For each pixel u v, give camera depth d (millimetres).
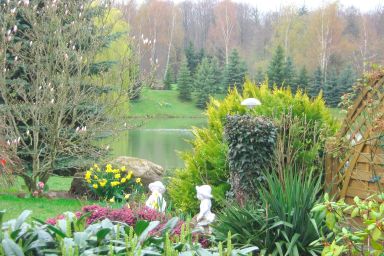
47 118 12945
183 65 53719
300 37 57000
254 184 7840
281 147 7547
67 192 13109
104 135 14906
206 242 5648
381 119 6746
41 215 9945
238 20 62969
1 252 2799
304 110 8953
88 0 14328
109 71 15492
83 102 14352
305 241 6035
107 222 3459
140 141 28875
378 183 6684
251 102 8789
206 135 9609
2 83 12852
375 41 46344
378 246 3588
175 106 51125
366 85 7215
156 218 6035
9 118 13055
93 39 13898
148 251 2896
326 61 49375
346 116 7516
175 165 19406
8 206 10797
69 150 13039
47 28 13391
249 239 5957
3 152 11883
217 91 51219
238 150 7848
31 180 13070
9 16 13133
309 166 8125
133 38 14211
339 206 3891
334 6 51969
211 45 64562
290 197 6199
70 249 2602
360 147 7254
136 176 12906
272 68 41062
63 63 12977
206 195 6602
